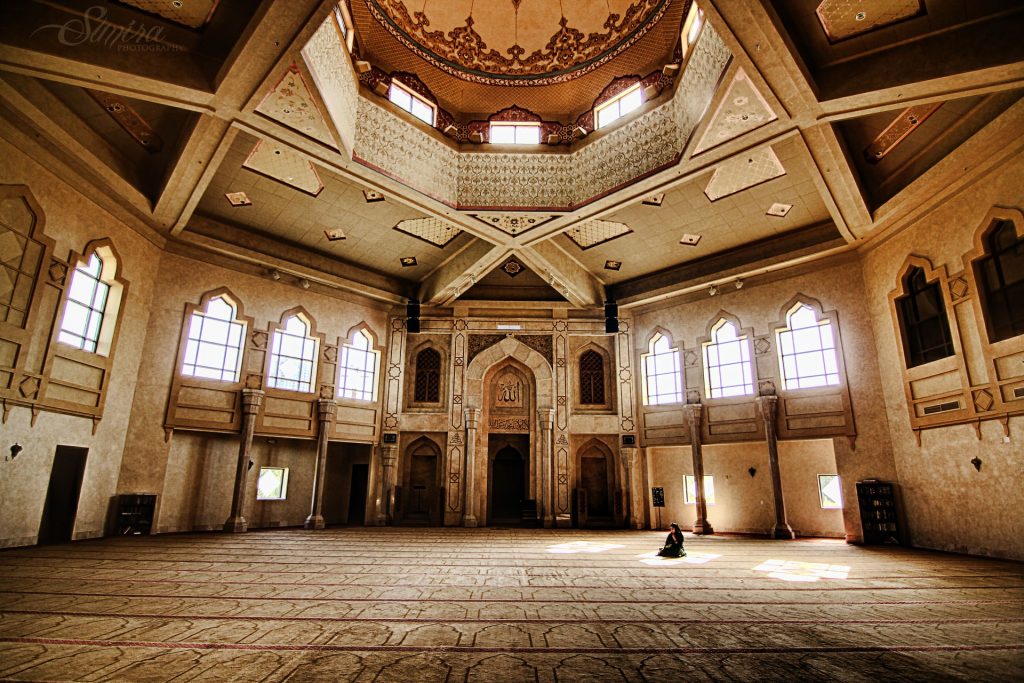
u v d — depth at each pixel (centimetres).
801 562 807
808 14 701
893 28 711
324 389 1397
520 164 1126
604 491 1492
